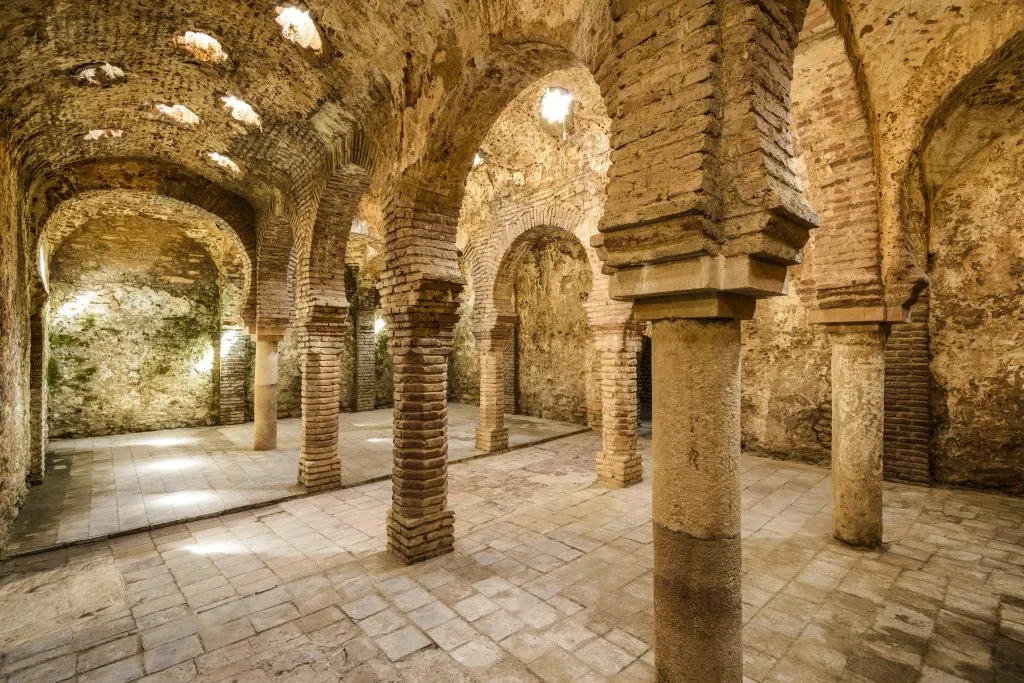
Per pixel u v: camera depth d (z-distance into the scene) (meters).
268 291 10.44
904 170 4.95
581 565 5.06
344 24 4.91
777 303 9.58
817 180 5.31
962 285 7.50
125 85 6.44
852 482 5.41
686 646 2.60
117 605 4.41
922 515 6.39
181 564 5.27
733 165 2.42
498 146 9.16
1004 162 7.13
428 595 4.48
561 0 3.39
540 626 3.99
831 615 4.10
